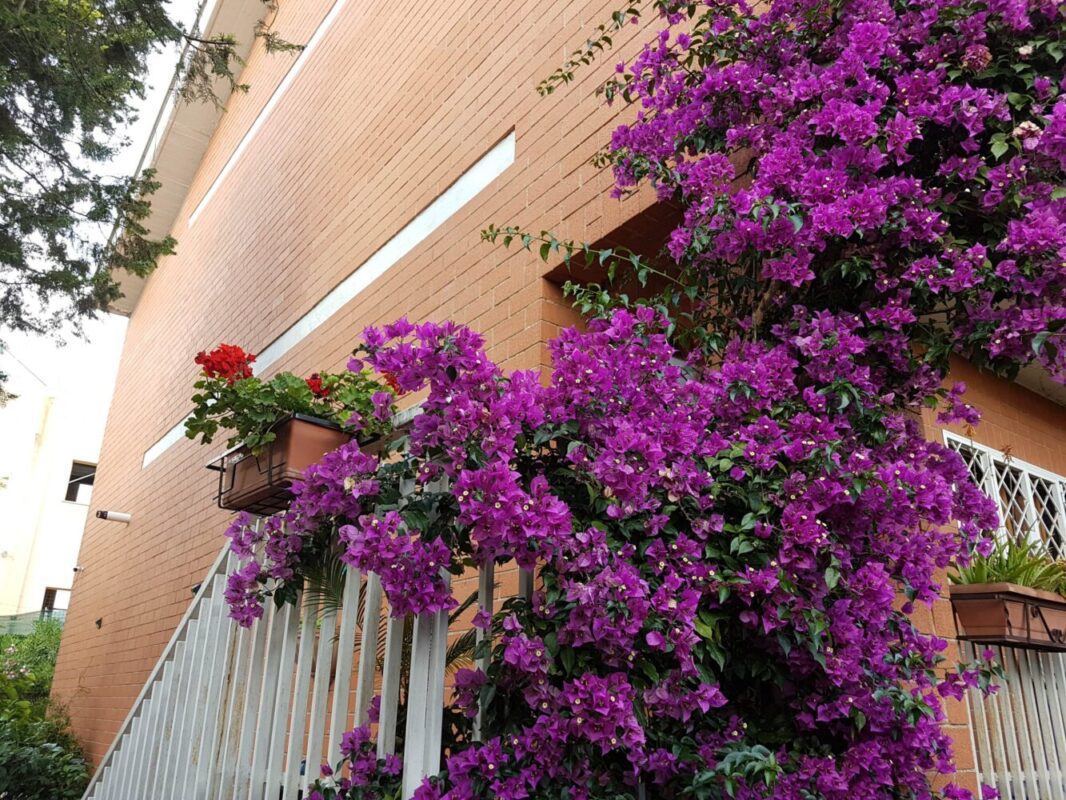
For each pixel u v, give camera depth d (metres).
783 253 2.19
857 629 1.82
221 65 6.99
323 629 2.23
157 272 11.12
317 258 5.98
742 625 1.93
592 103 3.53
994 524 2.13
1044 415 4.29
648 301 2.55
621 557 1.73
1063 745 2.96
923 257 2.17
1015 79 2.22
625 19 3.48
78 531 18.91
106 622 9.03
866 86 2.22
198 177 10.09
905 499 1.87
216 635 2.67
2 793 6.17
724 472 1.92
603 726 1.55
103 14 6.39
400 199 4.97
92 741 8.30
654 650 1.71
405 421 2.26
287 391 2.42
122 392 11.38
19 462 18.53
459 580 3.24
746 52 2.58
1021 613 2.68
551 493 1.87
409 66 5.27
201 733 2.52
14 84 6.07
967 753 2.47
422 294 4.44
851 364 2.12
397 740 2.12
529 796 1.62
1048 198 2.05
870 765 1.84
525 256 3.66
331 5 6.95
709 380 2.22
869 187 2.17
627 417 1.86
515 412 1.71
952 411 2.29
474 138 4.35
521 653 1.61
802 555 1.79
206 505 6.94
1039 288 2.00
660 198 2.73
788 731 1.91
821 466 1.89
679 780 1.72
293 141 7.11
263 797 2.22
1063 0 2.14
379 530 1.69
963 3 2.24
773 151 2.24
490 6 4.51
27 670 11.71
